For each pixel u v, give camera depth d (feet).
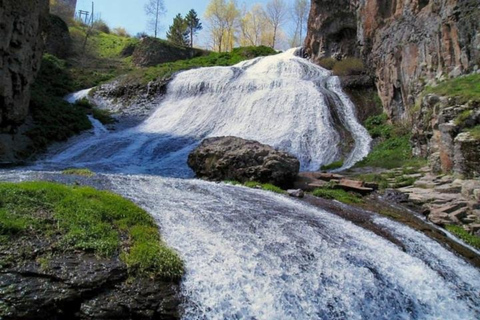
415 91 59.93
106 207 22.91
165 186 34.60
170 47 167.84
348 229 29.89
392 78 69.00
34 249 17.83
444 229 34.42
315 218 31.09
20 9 60.08
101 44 199.00
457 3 52.95
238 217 27.71
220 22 232.12
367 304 21.40
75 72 123.75
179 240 22.02
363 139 66.44
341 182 44.88
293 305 19.65
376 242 28.27
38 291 15.75
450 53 53.83
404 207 38.52
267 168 43.32
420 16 63.57
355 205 38.14
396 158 55.42
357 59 96.02
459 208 35.88
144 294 17.24
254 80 86.79
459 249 30.96
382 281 23.24
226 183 42.91
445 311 23.21
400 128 62.59
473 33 49.93
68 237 19.08
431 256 28.66
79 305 16.12
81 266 17.57
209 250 21.62
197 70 101.96
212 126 78.95
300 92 78.02
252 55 149.07
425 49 59.57
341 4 101.19
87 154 66.54
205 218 26.25
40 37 76.28
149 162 64.44
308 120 72.08
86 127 79.20
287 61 103.50
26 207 21.06
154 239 21.11
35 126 69.51
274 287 20.04
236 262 21.06
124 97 101.65
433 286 24.71
